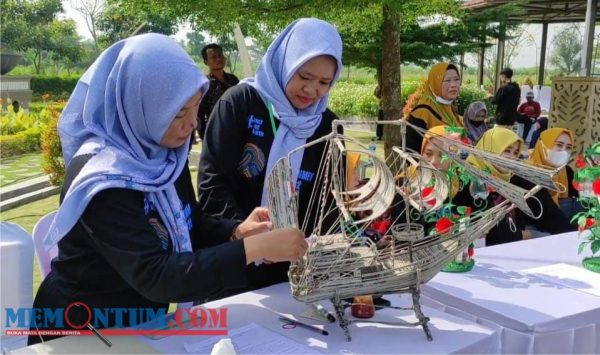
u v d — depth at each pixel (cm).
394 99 548
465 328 140
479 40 1211
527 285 173
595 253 190
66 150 142
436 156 209
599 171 195
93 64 138
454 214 191
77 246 131
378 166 137
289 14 496
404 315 148
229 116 186
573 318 150
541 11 1205
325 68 178
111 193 123
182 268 119
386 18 528
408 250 133
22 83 1262
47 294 137
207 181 185
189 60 132
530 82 1289
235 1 477
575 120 585
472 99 1248
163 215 136
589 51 763
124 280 130
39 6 2498
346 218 136
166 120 129
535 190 145
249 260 123
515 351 149
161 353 128
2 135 891
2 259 154
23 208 554
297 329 140
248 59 466
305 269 130
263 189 187
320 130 191
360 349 129
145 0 488
